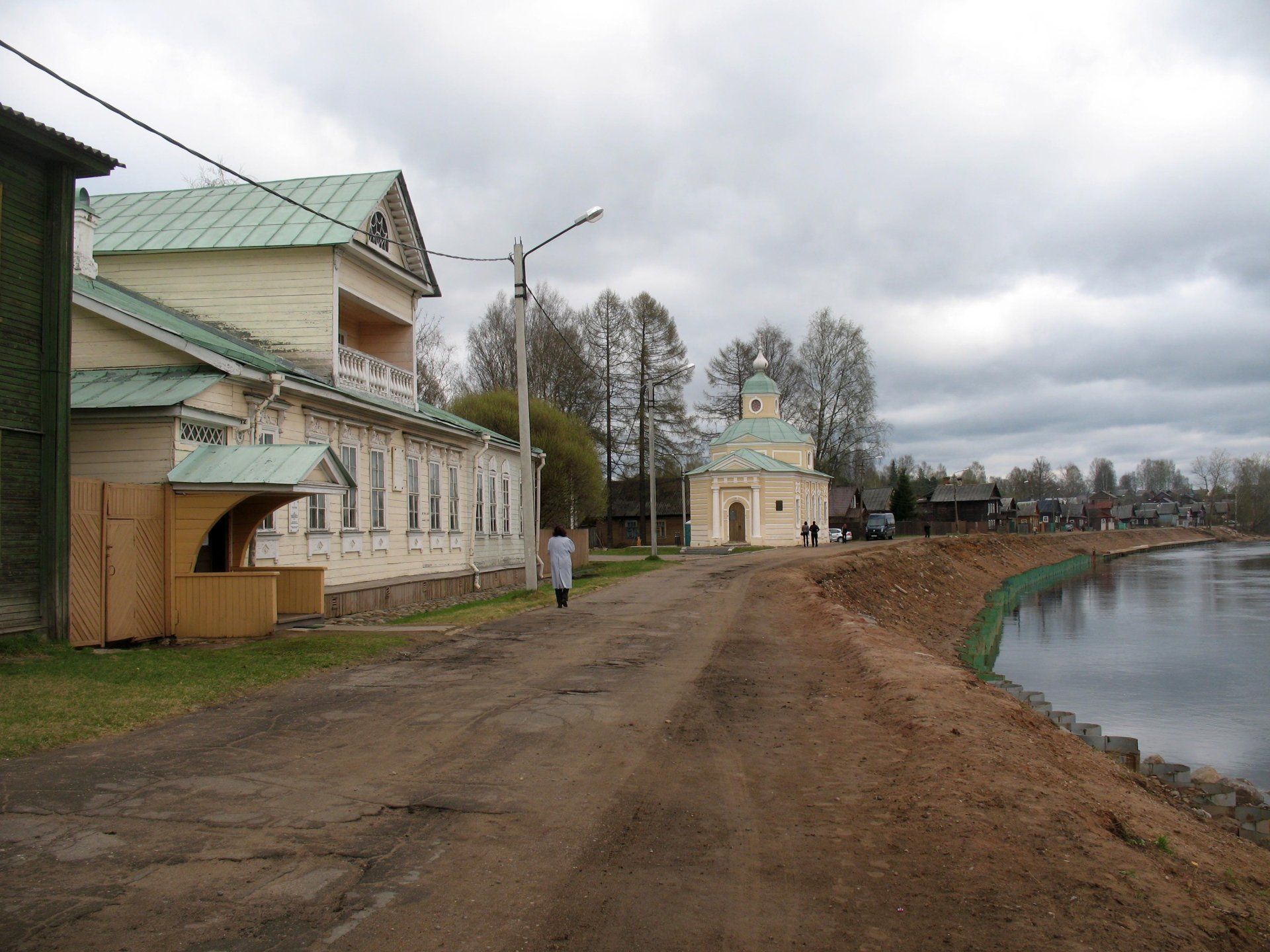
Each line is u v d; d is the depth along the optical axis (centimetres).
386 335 2689
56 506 1268
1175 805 1032
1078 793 759
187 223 2319
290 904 498
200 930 466
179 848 577
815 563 3744
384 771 757
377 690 1093
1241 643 3066
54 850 570
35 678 1055
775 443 6581
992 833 624
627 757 816
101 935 458
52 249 1293
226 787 704
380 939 459
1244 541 13900
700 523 6262
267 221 2264
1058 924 492
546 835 613
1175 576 6294
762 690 1151
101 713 911
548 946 456
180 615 1468
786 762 813
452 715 963
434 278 2708
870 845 605
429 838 602
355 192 2372
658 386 6444
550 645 1491
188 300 2220
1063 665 2619
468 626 1709
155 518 1449
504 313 6016
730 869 561
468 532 2942
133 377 1591
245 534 1634
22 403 1250
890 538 7362
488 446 3023
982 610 4097
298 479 1431
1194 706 2059
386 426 2319
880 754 845
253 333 2198
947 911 505
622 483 7250
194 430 1544
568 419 4694
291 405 1848
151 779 720
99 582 1338
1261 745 1716
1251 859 756
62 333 1292
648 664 1320
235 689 1064
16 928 464
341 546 2077
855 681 1226
